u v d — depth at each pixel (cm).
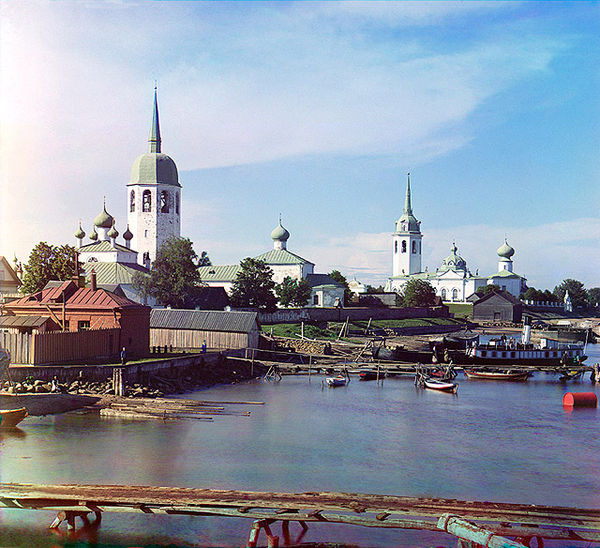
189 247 14412
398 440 5344
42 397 5850
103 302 7994
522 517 3158
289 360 10550
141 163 18538
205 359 8638
